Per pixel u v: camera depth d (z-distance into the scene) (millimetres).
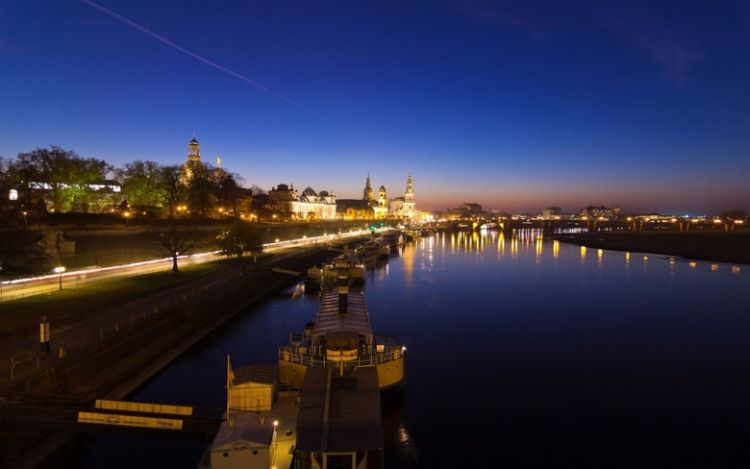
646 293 94688
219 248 114312
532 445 33281
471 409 38688
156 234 104812
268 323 64625
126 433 28375
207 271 94688
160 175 152625
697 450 32969
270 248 158000
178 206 152875
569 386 43875
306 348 39500
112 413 29312
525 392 42344
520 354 53188
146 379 40531
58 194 116688
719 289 100375
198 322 59156
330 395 27844
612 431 35438
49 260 80188
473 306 79562
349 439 23797
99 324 49219
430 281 109250
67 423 27938
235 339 56188
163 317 55156
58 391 33688
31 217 94375
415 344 56625
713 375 47219
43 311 52688
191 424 28969
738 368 49312
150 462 27797
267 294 86688
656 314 74562
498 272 127375
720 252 190125
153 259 107125
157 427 28594
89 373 37438
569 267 141250
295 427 27594
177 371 44031
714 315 74188
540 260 163125
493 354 53062
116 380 38438
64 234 84875
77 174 120938
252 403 29250
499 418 37219
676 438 34531
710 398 41531
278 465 24859
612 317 72125
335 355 36156
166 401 36781
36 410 29203
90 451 28781
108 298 61781
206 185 160125
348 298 52312
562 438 34312
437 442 33438
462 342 57656
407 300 84750
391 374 37938
